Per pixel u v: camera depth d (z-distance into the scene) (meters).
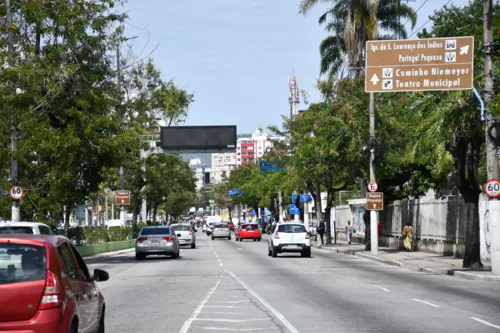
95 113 37.22
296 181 64.81
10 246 8.77
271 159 66.25
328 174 57.12
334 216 75.44
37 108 34.28
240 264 36.31
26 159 36.44
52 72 34.19
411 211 47.56
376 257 40.12
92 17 36.91
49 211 38.06
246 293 21.11
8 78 32.19
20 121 32.56
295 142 63.00
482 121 27.56
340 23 60.69
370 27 57.00
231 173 151.00
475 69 29.62
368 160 47.75
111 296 20.83
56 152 35.75
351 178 51.41
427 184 53.69
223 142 65.44
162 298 19.95
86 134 35.84
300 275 28.56
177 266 35.22
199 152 65.50
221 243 71.75
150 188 64.81
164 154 62.28
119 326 14.24
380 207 42.91
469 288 22.69
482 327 13.90
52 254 8.84
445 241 40.56
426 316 15.61
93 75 37.28
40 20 34.88
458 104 28.27
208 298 19.73
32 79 32.91
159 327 14.05
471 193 29.72
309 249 42.91
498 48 28.05
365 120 46.19
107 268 34.16
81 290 9.58
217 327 14.00
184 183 102.69
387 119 45.12
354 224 66.31
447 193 52.53
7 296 8.43
